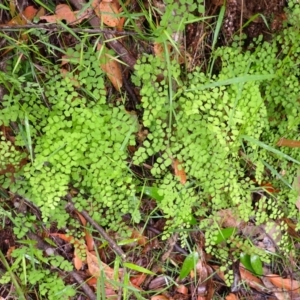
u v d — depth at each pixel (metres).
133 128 0.72
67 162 0.70
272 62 0.75
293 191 0.82
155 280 0.83
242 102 0.74
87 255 0.79
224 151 0.74
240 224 0.83
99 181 0.73
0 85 0.69
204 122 0.73
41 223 0.77
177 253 0.84
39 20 0.70
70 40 0.72
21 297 0.75
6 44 0.69
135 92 0.75
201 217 0.81
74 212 0.78
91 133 0.70
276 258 0.88
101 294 0.78
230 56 0.73
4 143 0.69
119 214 0.78
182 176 0.76
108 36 0.71
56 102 0.70
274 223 0.83
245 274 0.87
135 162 0.73
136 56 0.73
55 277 0.78
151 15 0.71
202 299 0.85
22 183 0.73
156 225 0.81
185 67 0.73
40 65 0.71
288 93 0.77
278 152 0.76
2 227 0.75
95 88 0.71
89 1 0.68
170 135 0.73
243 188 0.79
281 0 0.75
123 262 0.77
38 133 0.71
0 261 0.77
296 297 0.88
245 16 0.75
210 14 0.74
